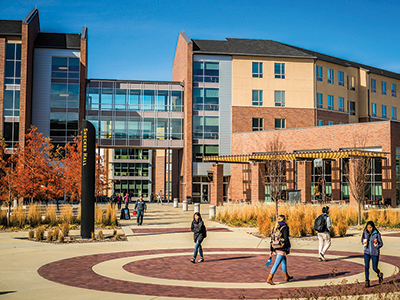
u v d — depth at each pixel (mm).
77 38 54062
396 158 41031
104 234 19969
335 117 58156
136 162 91188
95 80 52469
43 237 18469
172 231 21484
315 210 25500
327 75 58062
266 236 19578
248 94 54750
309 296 7941
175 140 53969
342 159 43719
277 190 31016
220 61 54562
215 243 17469
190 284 9812
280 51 56281
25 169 29562
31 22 49500
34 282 9898
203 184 54344
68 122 50594
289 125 55000
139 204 24516
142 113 53312
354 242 17969
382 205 38312
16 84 47625
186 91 53438
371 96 62625
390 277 10594
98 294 8703
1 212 23562
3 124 47125
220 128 54031
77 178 30719
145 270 11562
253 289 9312
